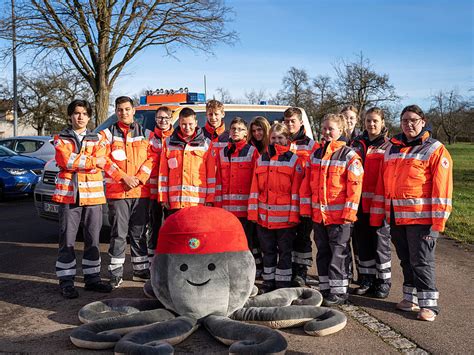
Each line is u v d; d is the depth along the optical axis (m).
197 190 5.53
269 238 5.35
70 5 18.52
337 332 4.21
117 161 5.49
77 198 5.22
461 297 5.20
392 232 4.87
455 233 8.58
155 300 4.59
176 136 5.60
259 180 5.33
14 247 7.62
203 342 3.98
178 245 4.13
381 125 5.44
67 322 4.50
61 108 47.38
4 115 52.22
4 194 12.60
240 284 4.17
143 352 3.39
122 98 5.55
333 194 4.90
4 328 4.36
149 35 19.78
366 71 38.97
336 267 4.92
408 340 4.06
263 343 3.50
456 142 61.19
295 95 44.56
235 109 8.25
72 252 5.27
